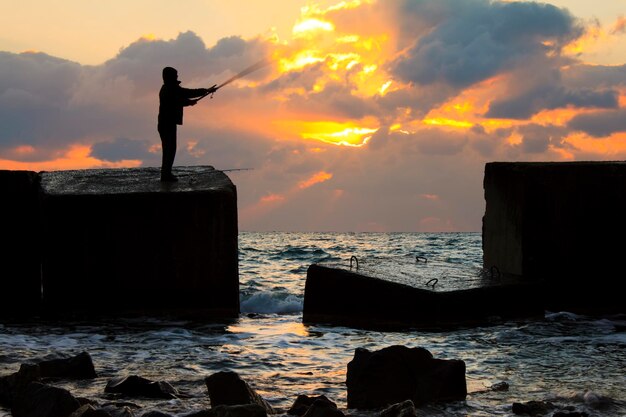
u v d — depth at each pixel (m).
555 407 6.05
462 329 11.05
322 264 12.90
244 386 5.91
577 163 13.21
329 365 8.23
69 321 11.84
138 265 12.33
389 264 13.76
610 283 12.94
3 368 7.73
